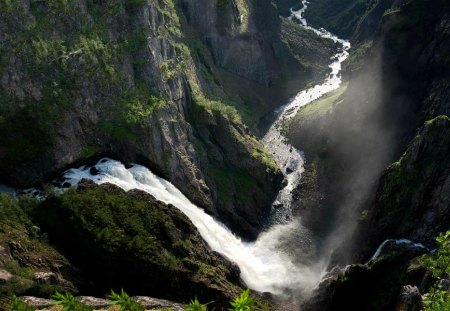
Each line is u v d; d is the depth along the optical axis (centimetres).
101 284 6606
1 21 7712
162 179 9025
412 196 8031
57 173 8006
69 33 8631
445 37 9881
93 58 8719
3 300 5109
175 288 6744
